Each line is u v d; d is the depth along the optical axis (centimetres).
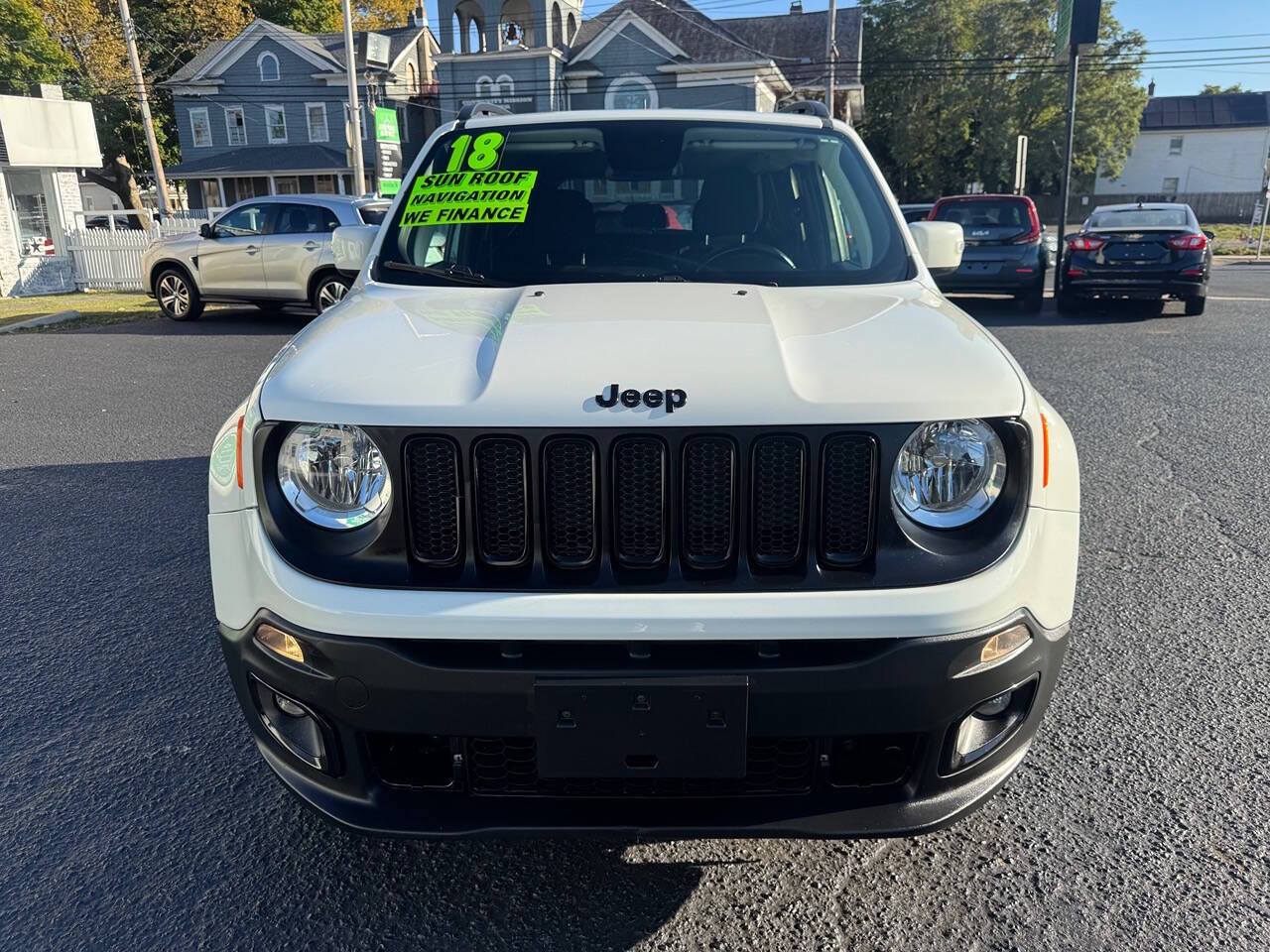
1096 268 1275
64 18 4216
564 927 223
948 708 190
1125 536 466
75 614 392
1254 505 508
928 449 192
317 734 204
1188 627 369
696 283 287
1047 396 779
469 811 197
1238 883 233
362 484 194
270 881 239
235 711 318
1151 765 282
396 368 206
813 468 189
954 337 224
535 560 192
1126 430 665
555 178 328
